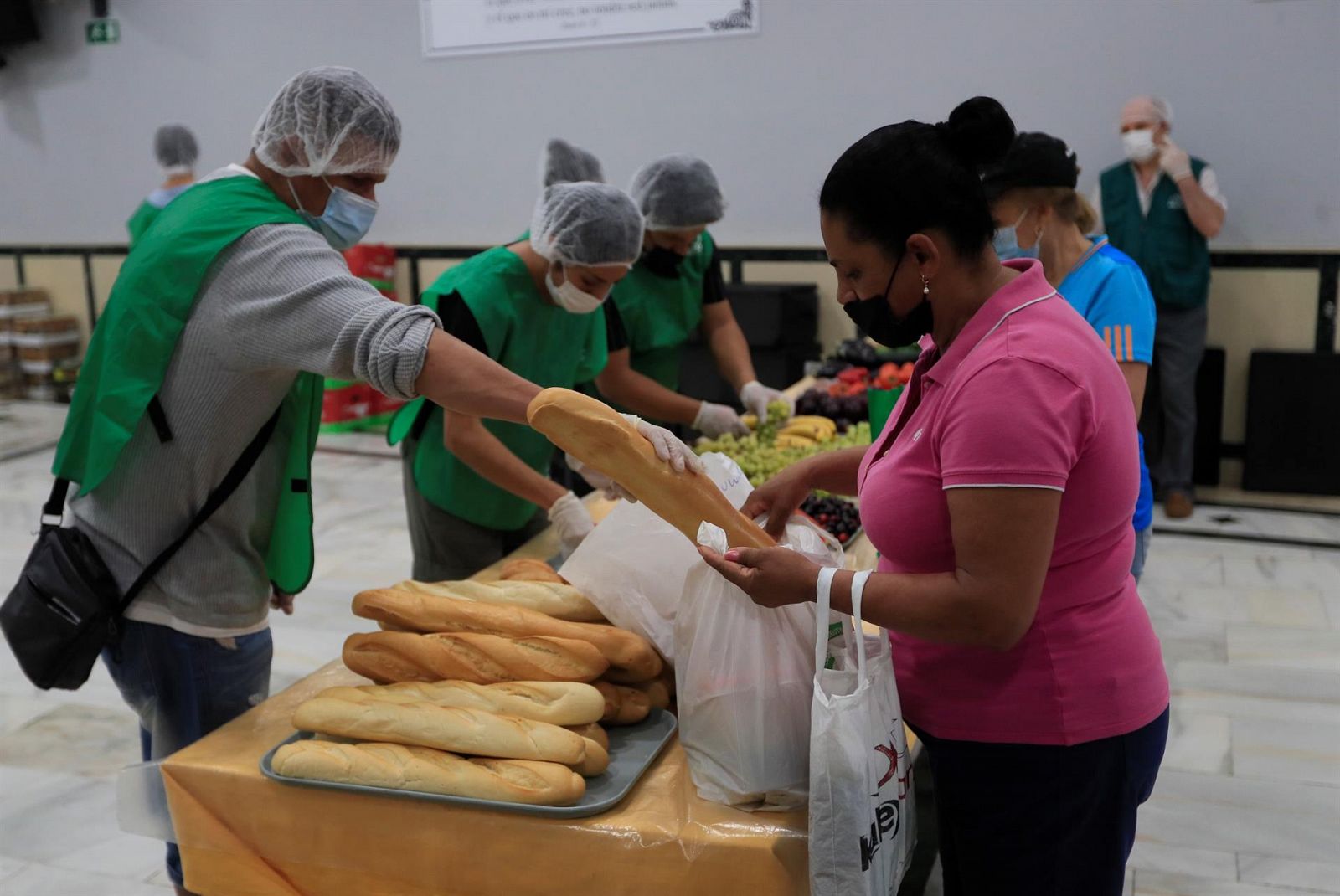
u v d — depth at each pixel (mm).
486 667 1551
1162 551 4797
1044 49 5629
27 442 6934
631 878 1344
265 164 1721
